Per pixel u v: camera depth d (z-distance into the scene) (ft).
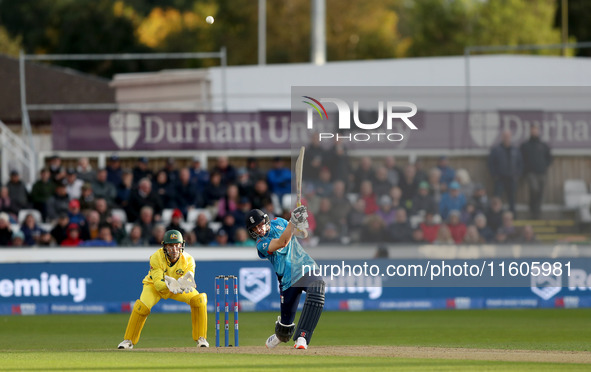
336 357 104.63
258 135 257.96
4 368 94.48
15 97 360.69
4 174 274.57
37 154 270.46
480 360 102.47
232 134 257.96
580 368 93.45
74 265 201.36
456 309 209.87
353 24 647.15
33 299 200.03
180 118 257.55
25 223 226.17
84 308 201.05
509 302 211.61
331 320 184.03
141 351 116.16
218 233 223.30
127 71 593.42
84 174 248.11
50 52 605.31
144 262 203.72
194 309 124.77
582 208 250.57
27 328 171.01
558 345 132.26
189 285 121.80
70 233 221.46
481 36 625.00
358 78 280.10
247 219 108.58
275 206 246.88
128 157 259.39
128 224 235.40
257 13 622.54
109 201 238.89
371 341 142.20
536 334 154.51
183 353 110.93
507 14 622.54
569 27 647.15
